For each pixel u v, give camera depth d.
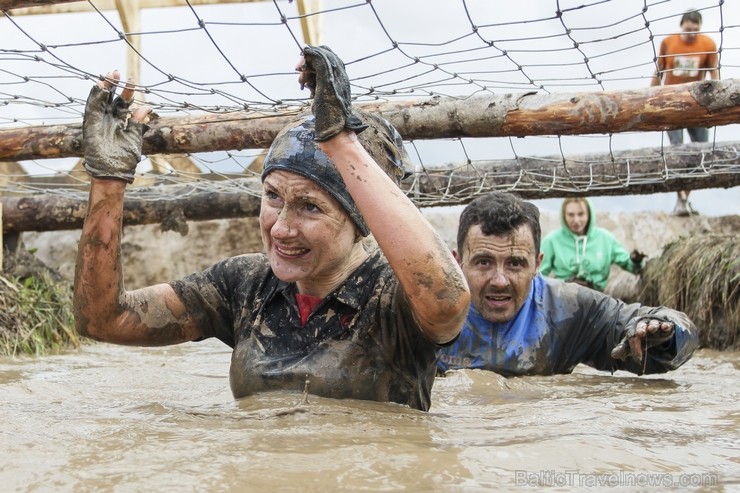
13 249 6.95
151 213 6.88
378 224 2.26
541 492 1.66
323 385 2.48
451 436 2.11
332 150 2.28
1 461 1.79
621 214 10.02
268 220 2.44
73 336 6.08
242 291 2.69
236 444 1.93
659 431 2.31
